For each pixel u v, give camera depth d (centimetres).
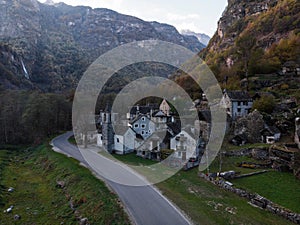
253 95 6638
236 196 3319
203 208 2856
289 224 2661
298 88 6988
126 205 2867
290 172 4112
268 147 4628
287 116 5569
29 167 5328
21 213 3306
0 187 4091
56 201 3572
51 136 7325
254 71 8388
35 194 3916
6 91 9044
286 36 11281
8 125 7350
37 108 7475
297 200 3170
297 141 4600
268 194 3341
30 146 6931
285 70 8081
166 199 3027
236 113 6291
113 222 2598
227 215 2734
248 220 2662
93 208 2978
